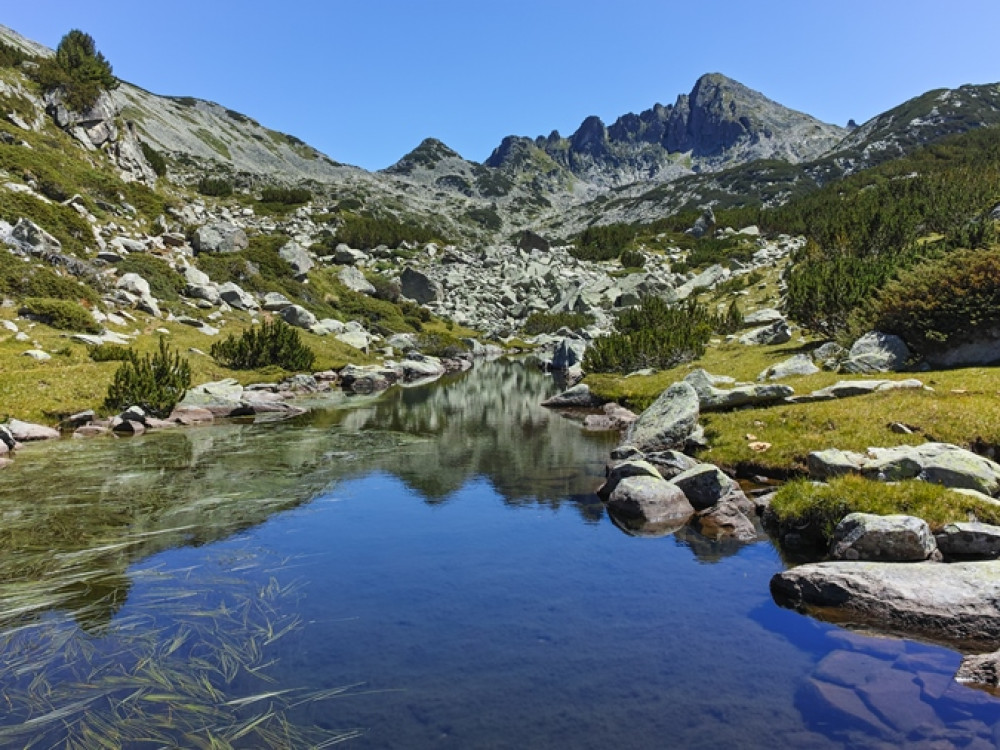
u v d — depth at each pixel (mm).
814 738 6422
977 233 37094
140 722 6645
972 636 8414
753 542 12875
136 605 9688
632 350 40188
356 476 18453
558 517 14695
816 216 85125
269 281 56531
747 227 102562
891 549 10828
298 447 22156
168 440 22734
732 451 17875
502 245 116312
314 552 12211
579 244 111750
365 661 8062
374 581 10773
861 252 53375
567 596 10172
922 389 19453
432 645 8508
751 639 8680
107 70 70875
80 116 63656
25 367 26953
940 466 13094
